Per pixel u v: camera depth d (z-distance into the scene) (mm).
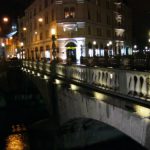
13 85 41188
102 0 71812
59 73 19625
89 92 13422
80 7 61750
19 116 32812
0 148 22906
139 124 9586
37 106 34281
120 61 28672
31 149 22250
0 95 39406
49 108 22859
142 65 25453
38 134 22547
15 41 97375
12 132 27016
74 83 15641
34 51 76812
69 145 18812
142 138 9453
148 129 9133
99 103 12328
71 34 61688
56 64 20375
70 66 17062
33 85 33375
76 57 61312
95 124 17797
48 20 66188
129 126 10180
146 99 9602
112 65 28578
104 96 11828
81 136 18344
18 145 23328
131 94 10305
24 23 88375
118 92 11102
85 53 62375
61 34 61469
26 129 26844
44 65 25641
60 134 19484
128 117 10219
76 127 18312
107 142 18078
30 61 34750
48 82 22766
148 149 9148
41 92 26391
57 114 19953
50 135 20922
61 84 18312
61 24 61469
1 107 36312
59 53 60906
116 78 11281
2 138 25359
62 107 18344
